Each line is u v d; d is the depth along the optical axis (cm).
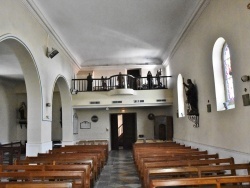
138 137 1394
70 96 1166
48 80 809
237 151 490
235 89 493
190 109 787
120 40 1010
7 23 527
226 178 306
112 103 1187
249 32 432
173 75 1111
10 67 1053
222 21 543
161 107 1399
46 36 800
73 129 1225
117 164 948
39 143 713
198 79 720
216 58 605
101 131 1412
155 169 372
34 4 646
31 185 295
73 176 384
